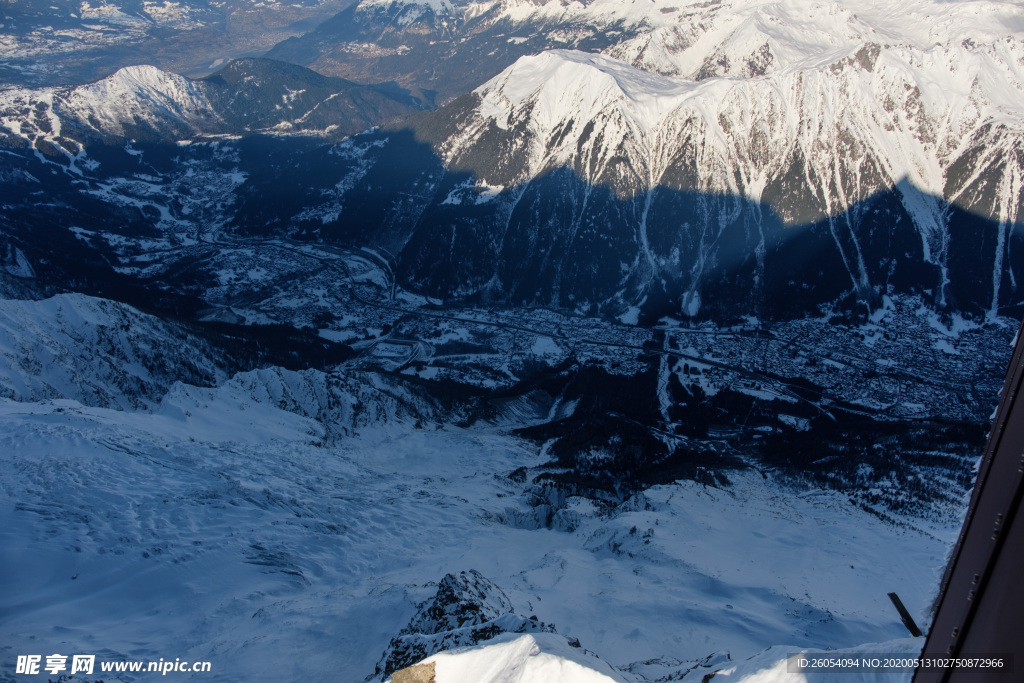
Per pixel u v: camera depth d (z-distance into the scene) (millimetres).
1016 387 6289
